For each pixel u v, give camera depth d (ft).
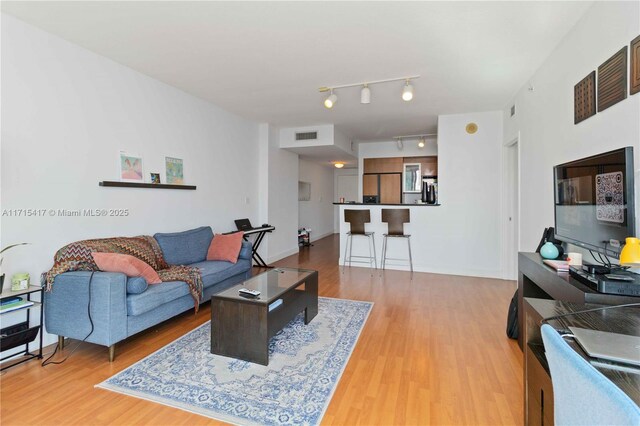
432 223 16.58
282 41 8.72
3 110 7.44
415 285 14.03
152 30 8.20
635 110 5.48
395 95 13.05
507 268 15.24
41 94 8.18
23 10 7.31
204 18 7.62
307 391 6.23
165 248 11.00
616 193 5.09
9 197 7.57
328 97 12.47
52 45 8.39
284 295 8.32
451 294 12.69
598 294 4.50
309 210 28.48
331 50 9.23
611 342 3.23
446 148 16.14
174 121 12.39
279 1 6.95
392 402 5.91
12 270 7.63
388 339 8.54
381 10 7.27
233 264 12.10
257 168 18.29
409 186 23.57
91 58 9.38
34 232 8.06
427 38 8.52
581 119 7.39
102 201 9.75
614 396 1.77
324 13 7.39
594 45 6.88
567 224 6.92
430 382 6.55
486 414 5.58
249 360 7.36
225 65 10.31
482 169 15.61
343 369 7.04
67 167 8.79
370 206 17.75
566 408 2.29
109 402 5.90
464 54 9.43
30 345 7.94
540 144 10.13
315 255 21.52
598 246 5.63
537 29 8.02
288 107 14.94
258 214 18.42
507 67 10.30
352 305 11.29
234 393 6.16
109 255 7.91
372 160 24.35
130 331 7.76
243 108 15.14
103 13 7.43
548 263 6.51
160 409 5.70
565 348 2.34
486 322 9.77
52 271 7.81
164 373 6.88
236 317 7.48
